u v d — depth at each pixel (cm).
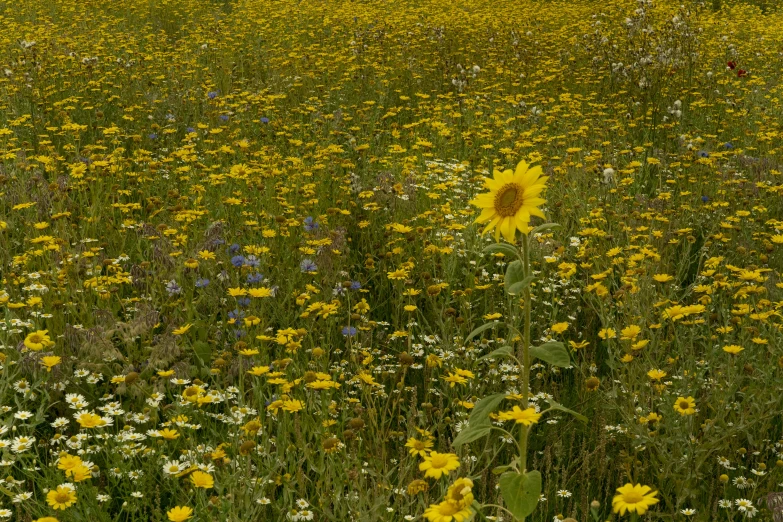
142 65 974
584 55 1174
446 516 188
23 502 262
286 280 470
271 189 582
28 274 421
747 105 930
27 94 814
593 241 534
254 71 1072
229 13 1605
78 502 262
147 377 362
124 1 1486
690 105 912
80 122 770
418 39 1223
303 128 798
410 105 956
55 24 1276
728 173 685
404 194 605
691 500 314
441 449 304
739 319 384
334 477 274
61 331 396
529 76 1064
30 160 656
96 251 457
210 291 451
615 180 636
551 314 446
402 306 468
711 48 1238
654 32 1070
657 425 322
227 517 258
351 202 603
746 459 343
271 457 296
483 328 233
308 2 1595
